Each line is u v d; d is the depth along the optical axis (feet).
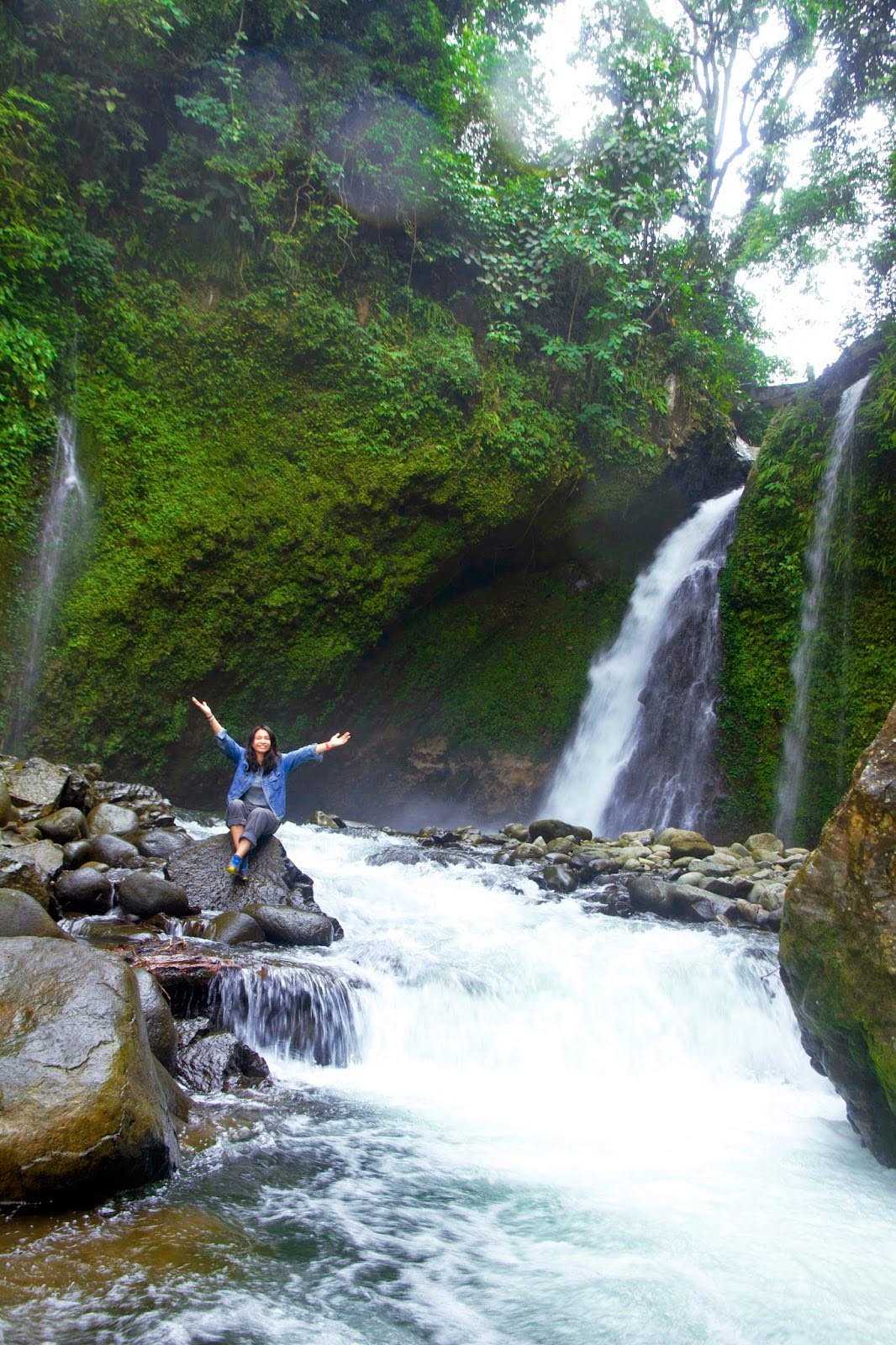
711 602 51.24
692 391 58.08
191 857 24.21
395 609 50.62
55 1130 10.54
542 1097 17.08
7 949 12.26
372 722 53.98
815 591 46.11
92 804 28.73
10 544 38.34
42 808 26.40
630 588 58.65
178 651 43.60
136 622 41.93
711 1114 16.87
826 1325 9.62
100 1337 8.23
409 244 51.16
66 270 41.16
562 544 56.65
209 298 45.34
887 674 43.16
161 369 43.78
